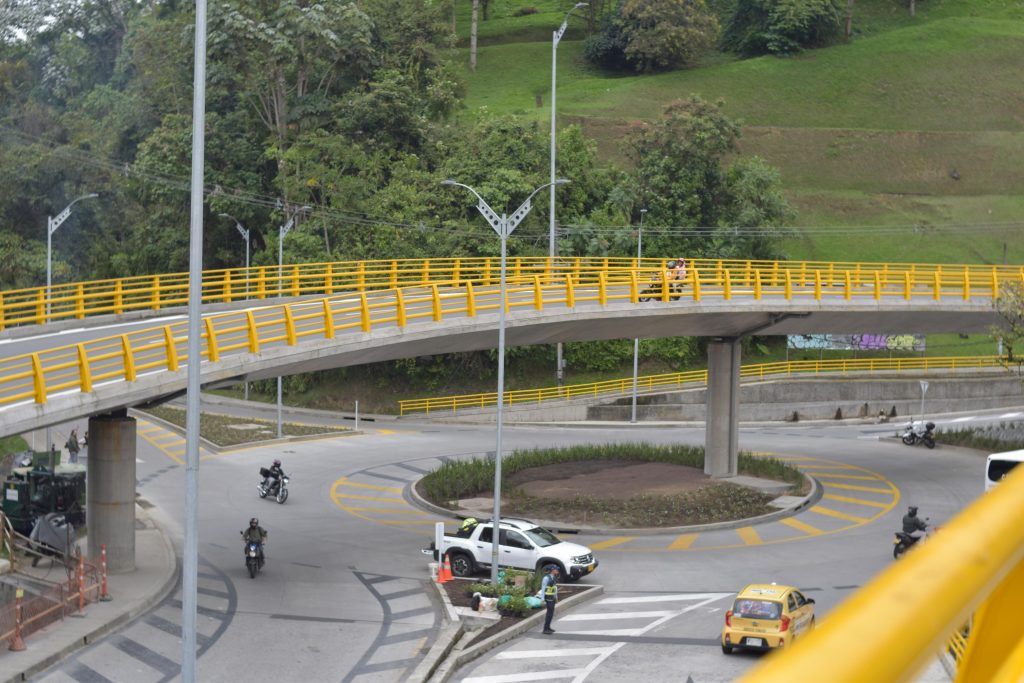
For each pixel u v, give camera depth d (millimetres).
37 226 139000
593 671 39875
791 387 124875
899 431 110188
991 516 2568
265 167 139125
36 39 179000
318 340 54281
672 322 76312
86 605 46188
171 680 38312
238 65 133250
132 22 162875
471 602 48281
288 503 74562
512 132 132375
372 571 56344
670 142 141125
